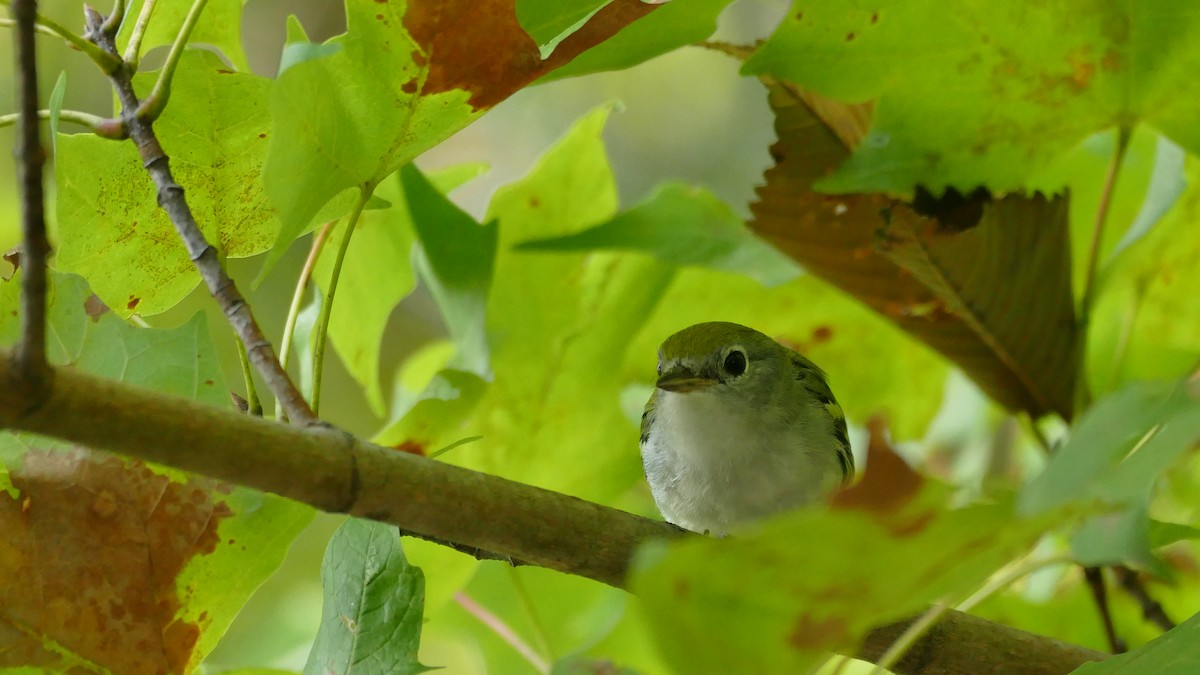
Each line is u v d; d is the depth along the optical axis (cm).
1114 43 390
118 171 390
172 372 389
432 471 387
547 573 400
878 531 297
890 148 391
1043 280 393
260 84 390
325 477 386
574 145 398
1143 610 394
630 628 398
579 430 398
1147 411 311
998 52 390
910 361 400
